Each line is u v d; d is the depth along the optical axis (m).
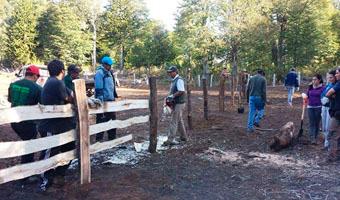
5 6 42.00
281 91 19.03
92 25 46.50
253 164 5.34
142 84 27.31
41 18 40.19
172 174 4.82
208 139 6.86
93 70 40.72
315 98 6.36
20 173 3.66
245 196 4.14
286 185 4.50
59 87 4.19
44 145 3.90
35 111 3.75
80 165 4.27
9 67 39.22
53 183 4.26
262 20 24.53
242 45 24.55
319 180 4.66
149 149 5.89
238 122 8.80
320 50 31.55
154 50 34.16
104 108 4.89
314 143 6.41
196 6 27.00
